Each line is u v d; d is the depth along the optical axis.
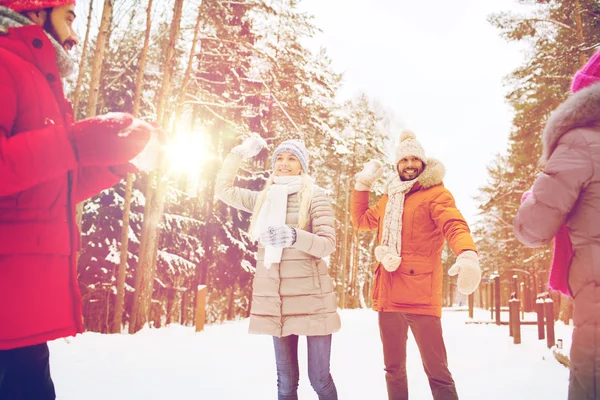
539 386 4.90
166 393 4.38
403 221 3.74
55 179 1.79
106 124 1.70
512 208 29.44
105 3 10.12
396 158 4.04
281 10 18.98
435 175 3.74
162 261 16.47
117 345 6.92
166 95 13.78
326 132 18.89
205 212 19.61
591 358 1.78
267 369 5.83
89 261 14.91
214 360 6.30
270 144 18.77
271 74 16.97
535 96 17.55
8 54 1.68
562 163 1.92
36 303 1.68
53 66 1.85
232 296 21.50
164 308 17.75
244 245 19.31
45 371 2.00
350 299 34.31
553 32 16.41
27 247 1.67
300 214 3.40
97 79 9.84
